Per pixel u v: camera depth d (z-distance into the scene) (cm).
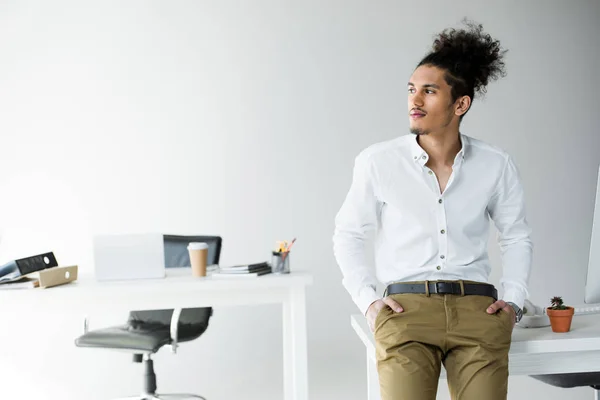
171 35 399
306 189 403
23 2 391
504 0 420
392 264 181
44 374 381
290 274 274
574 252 418
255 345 394
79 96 393
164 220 395
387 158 182
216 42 401
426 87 176
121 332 314
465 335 162
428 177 179
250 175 400
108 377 384
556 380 220
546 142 420
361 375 398
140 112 396
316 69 405
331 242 402
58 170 390
